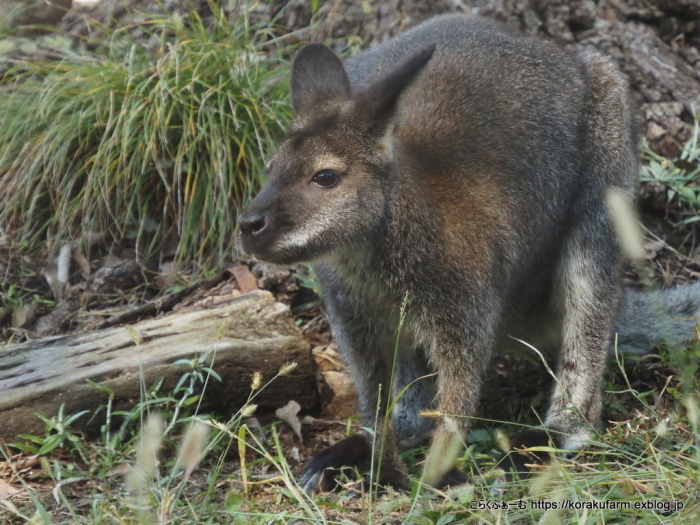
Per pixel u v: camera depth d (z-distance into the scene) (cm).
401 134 957
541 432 966
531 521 758
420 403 1044
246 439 988
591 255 1050
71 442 928
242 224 838
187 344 995
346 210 854
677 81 1471
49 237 1279
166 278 1240
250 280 1180
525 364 1191
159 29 1458
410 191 881
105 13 1501
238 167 1259
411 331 932
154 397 956
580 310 1044
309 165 853
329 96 916
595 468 884
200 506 819
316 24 1429
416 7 1423
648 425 973
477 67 1038
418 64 859
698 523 671
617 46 1477
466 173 945
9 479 880
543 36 1400
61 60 1400
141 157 1270
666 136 1416
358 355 949
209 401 998
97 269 1253
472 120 989
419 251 883
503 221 959
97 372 953
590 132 1064
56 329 1186
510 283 998
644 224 1372
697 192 1373
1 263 1259
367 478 909
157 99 1288
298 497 739
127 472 874
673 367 1063
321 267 952
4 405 920
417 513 775
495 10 1430
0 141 1339
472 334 907
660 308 914
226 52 1333
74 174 1284
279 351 1016
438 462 824
